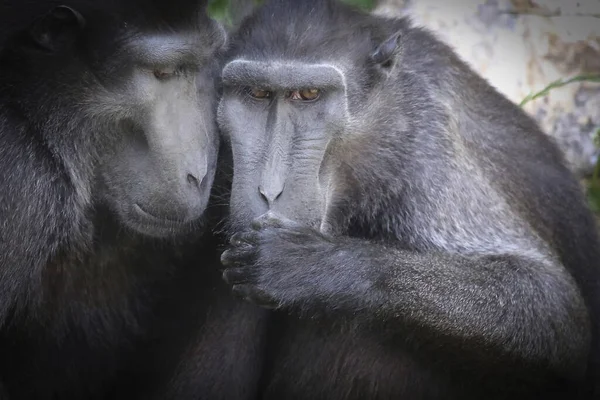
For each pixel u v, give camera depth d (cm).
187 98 1178
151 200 1170
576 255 1411
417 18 1942
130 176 1180
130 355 1313
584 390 1320
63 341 1270
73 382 1294
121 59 1159
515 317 1189
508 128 1409
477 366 1240
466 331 1180
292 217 1148
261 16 1237
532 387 1265
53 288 1236
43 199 1158
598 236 1466
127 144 1181
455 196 1248
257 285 1127
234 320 1299
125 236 1234
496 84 1938
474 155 1319
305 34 1204
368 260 1164
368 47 1231
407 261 1185
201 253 1288
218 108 1203
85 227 1202
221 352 1298
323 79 1164
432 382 1276
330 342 1270
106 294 1275
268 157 1146
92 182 1195
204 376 1296
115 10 1166
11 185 1141
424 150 1247
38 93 1161
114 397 1332
